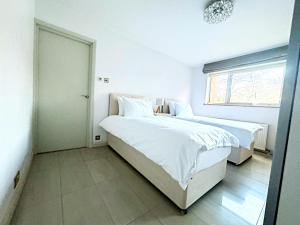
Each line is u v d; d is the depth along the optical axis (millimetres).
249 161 2475
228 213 1240
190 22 2225
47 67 2174
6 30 934
